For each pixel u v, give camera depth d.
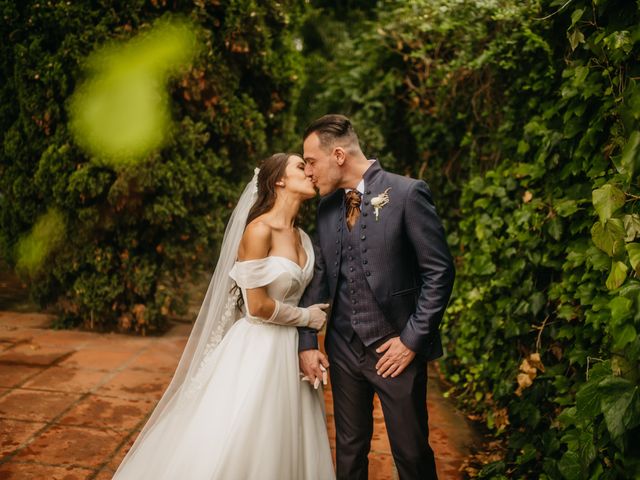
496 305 3.53
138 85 4.56
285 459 2.29
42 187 4.73
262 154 5.58
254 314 2.34
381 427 3.48
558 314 2.74
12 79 4.84
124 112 4.57
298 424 2.38
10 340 4.76
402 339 2.16
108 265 4.92
